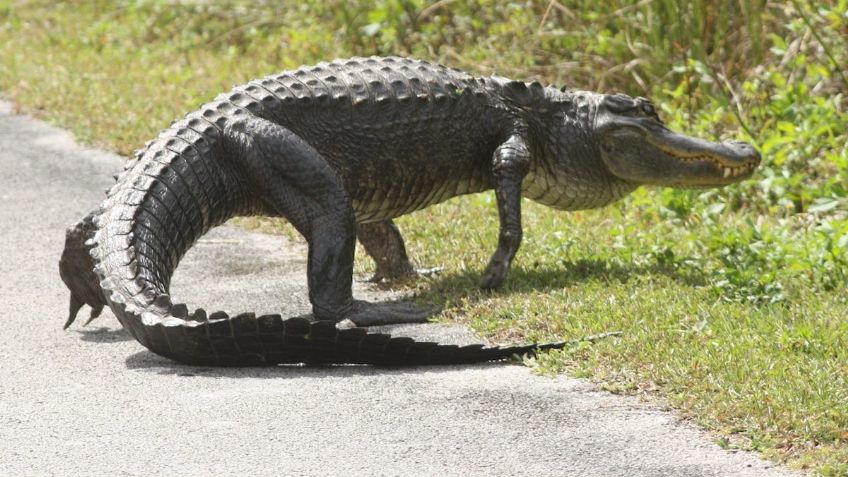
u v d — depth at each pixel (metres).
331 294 7.99
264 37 18.17
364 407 6.48
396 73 8.62
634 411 6.41
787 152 11.12
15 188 12.11
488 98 8.80
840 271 8.50
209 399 6.61
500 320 7.91
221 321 6.93
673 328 7.48
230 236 10.57
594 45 13.88
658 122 8.95
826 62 12.34
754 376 6.62
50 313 8.51
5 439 6.10
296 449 5.95
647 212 10.52
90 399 6.65
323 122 8.32
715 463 5.79
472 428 6.20
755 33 12.66
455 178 8.82
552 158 9.02
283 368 7.19
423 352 7.14
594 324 7.59
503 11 15.50
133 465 5.77
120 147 13.21
